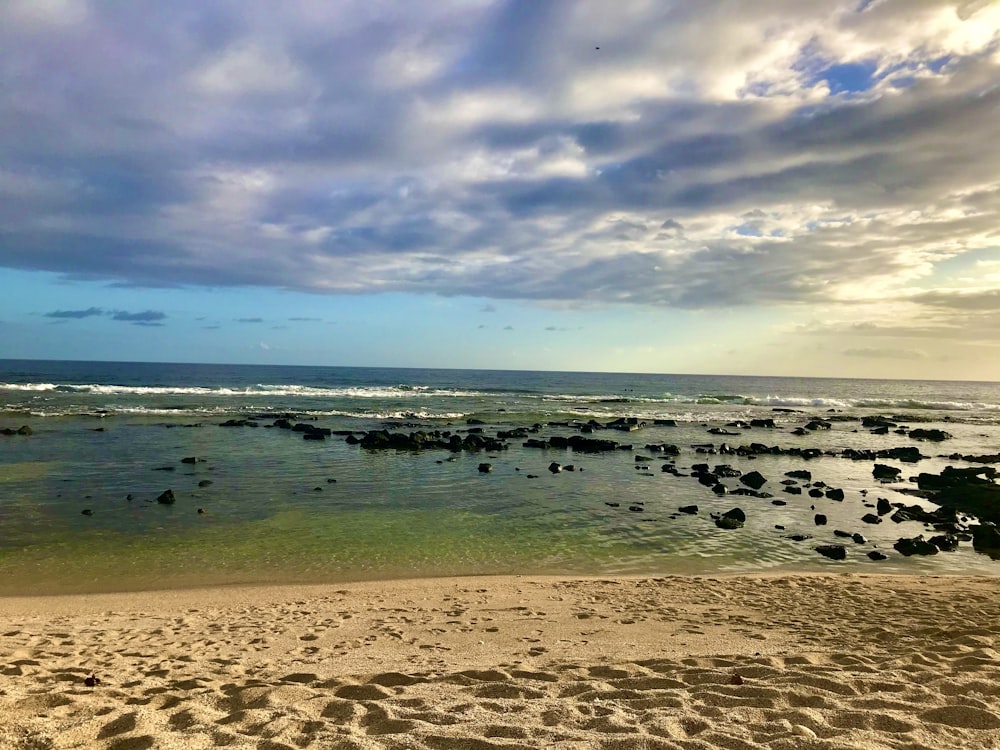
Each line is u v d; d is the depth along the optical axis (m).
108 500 16.30
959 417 52.88
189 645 7.30
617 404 56.22
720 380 162.50
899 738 3.87
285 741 3.76
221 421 34.66
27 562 11.48
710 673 5.43
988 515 17.33
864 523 16.50
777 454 29.52
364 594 10.01
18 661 6.26
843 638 7.32
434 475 21.55
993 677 5.12
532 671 5.71
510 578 11.17
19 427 28.12
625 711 4.44
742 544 14.16
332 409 44.31
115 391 50.75
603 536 14.48
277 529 14.16
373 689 5.03
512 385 88.50
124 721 4.04
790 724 4.09
